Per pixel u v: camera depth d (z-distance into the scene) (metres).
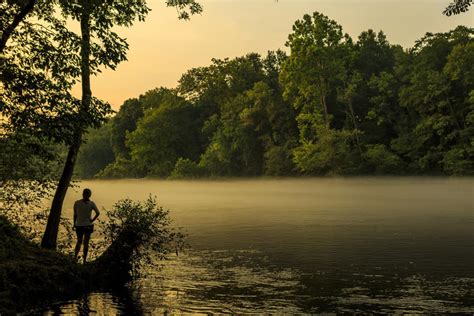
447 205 36.84
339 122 83.38
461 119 66.19
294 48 74.25
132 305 9.65
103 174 139.38
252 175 94.56
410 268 13.09
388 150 74.12
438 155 67.25
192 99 121.12
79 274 11.28
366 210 33.56
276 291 10.73
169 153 114.75
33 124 12.12
